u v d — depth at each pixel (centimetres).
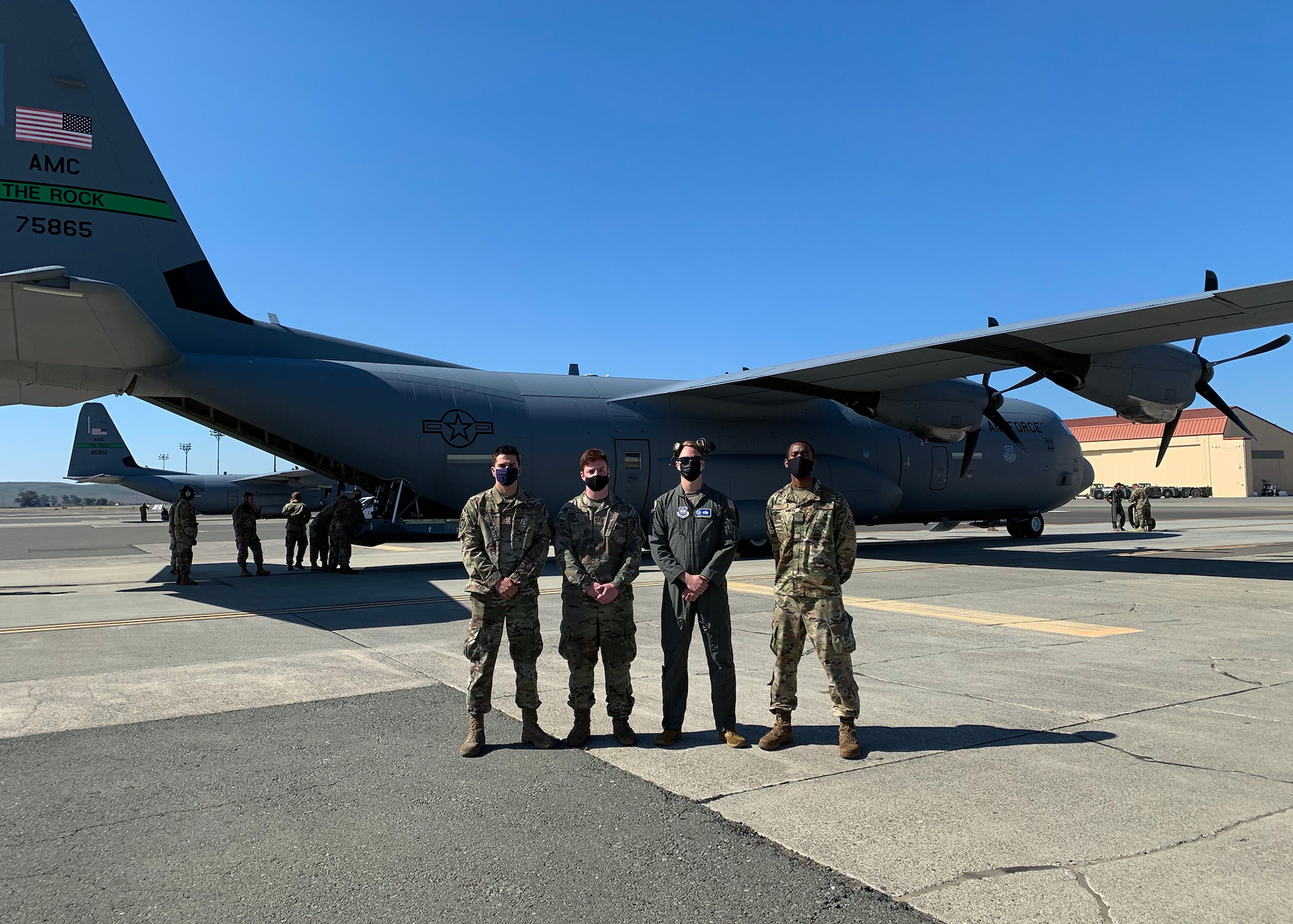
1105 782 397
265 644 752
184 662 675
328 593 1138
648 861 321
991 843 333
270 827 355
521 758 443
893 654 694
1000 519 2089
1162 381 1371
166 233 1266
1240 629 804
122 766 430
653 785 403
